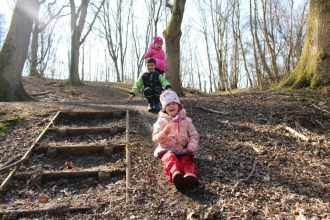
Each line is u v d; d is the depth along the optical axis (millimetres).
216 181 3314
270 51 17891
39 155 4062
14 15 7883
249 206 2803
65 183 3479
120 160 3934
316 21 7293
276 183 3271
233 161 3812
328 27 7066
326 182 3273
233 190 3092
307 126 4973
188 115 5746
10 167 3633
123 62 28984
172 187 3221
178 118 3580
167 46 10062
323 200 2895
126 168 3596
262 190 3119
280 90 7418
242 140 4496
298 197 2957
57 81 15844
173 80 9961
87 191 3301
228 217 2637
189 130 3684
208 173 3502
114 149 4191
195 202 2920
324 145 4227
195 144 3545
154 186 3242
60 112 5477
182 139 3602
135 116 5535
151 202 2936
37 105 6172
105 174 3514
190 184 3129
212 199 2961
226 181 3320
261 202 2887
